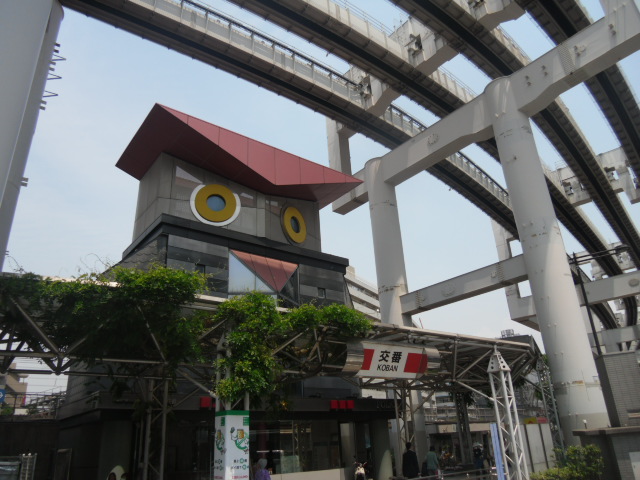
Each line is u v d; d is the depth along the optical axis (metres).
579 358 25.25
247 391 12.18
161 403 17.02
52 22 20.81
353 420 24.03
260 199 29.56
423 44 39.97
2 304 10.69
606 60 27.77
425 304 34.78
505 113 31.44
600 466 17.45
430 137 36.41
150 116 24.78
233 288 23.92
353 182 31.75
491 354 20.05
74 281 11.34
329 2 35.25
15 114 14.28
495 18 35.41
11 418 29.36
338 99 43.06
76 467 18.25
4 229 15.72
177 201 25.66
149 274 11.85
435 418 55.75
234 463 11.41
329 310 14.34
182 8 34.09
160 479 15.69
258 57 37.59
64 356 12.34
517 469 17.09
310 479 21.08
